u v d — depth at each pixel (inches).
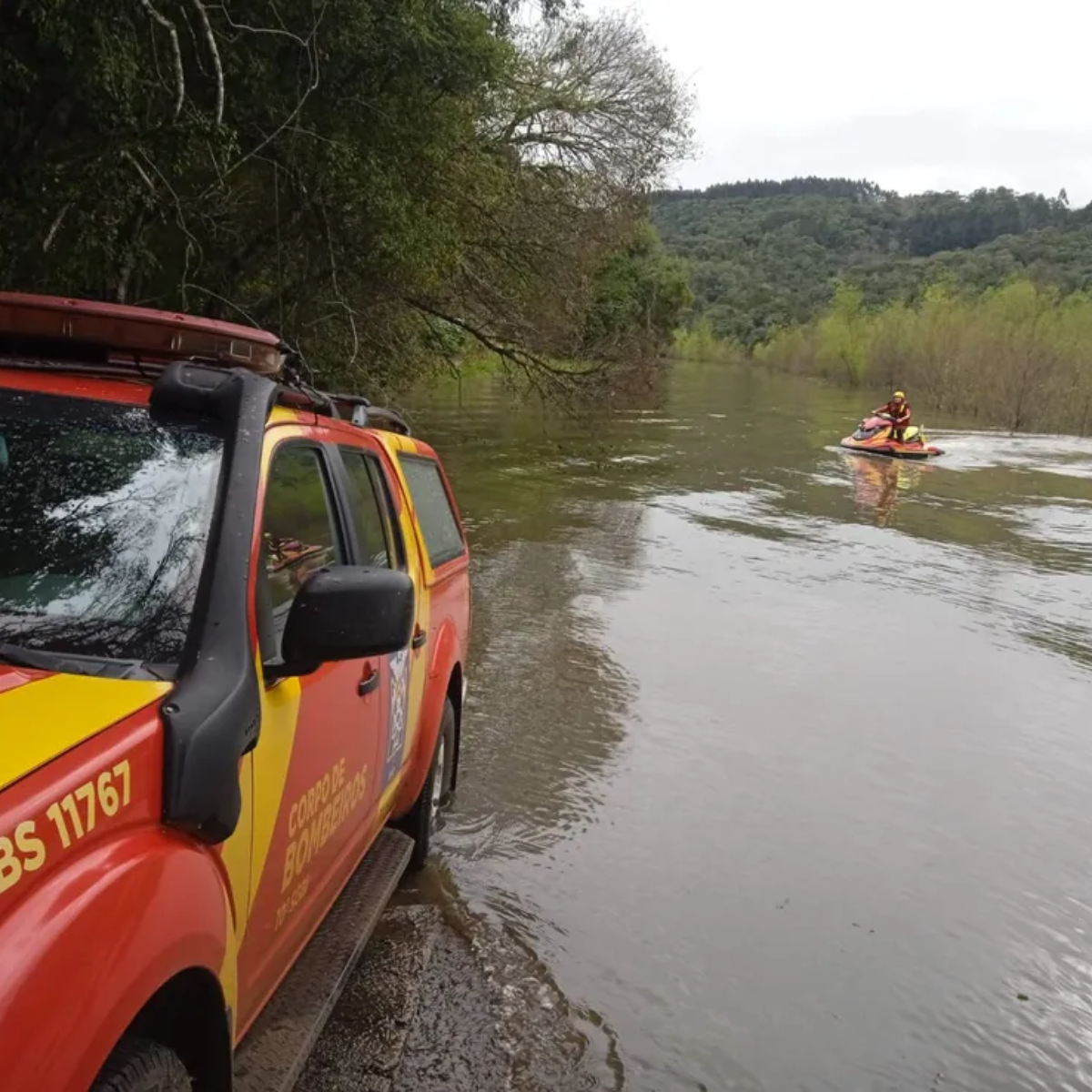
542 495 684.7
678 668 338.0
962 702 326.3
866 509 717.9
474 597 409.1
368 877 156.3
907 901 198.5
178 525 97.1
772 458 985.5
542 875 194.5
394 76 435.8
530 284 733.9
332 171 436.1
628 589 443.2
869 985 169.2
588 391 777.6
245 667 89.9
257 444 103.7
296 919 114.7
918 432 1091.3
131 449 102.4
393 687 147.3
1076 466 1082.7
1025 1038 159.0
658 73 764.0
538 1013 151.6
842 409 1754.4
